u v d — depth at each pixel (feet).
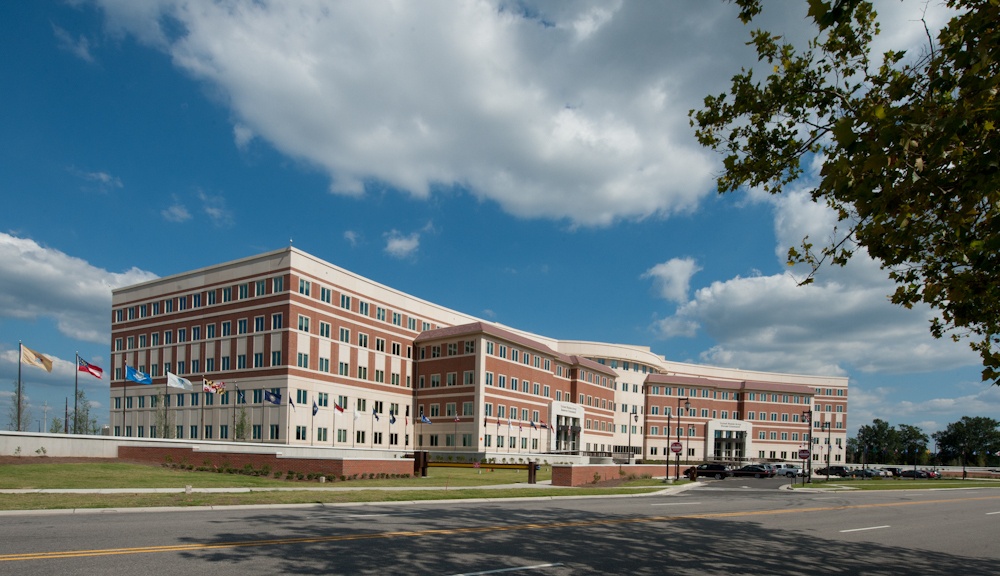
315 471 103.91
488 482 116.67
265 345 193.36
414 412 236.22
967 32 24.43
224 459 111.14
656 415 334.24
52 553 32.81
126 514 52.21
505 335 227.20
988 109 22.76
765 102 41.42
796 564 38.88
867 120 25.26
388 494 75.92
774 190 45.01
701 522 59.41
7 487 70.03
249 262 201.87
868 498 111.96
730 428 344.90
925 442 477.36
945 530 63.16
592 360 317.83
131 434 224.12
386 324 229.25
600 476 131.23
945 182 26.11
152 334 225.35
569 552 38.58
